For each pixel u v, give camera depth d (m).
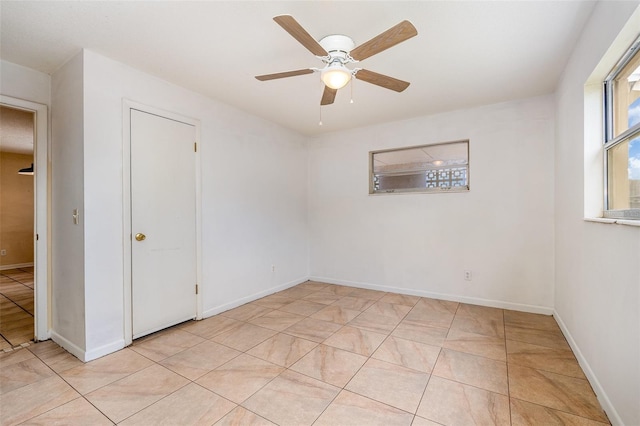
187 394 1.86
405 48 2.25
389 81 2.12
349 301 3.72
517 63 2.49
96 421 1.63
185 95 2.99
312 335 2.71
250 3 1.76
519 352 2.38
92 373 2.10
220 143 3.35
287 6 1.78
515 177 3.36
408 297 3.88
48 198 2.67
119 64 2.48
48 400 1.81
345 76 1.95
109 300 2.42
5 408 1.74
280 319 3.12
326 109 3.59
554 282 3.17
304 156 4.75
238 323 3.01
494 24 1.96
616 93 1.94
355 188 4.40
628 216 1.66
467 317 3.15
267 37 2.11
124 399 1.81
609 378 1.65
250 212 3.75
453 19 1.91
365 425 1.59
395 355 2.34
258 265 3.86
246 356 2.33
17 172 6.04
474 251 3.59
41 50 2.27
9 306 3.58
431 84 2.90
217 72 2.65
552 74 2.71
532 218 3.29
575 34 2.08
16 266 5.99
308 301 3.73
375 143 4.22
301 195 4.69
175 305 2.91
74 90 2.36
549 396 1.82
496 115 3.44
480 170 3.54
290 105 3.45
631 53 1.67
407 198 4.00
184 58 2.41
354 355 2.34
